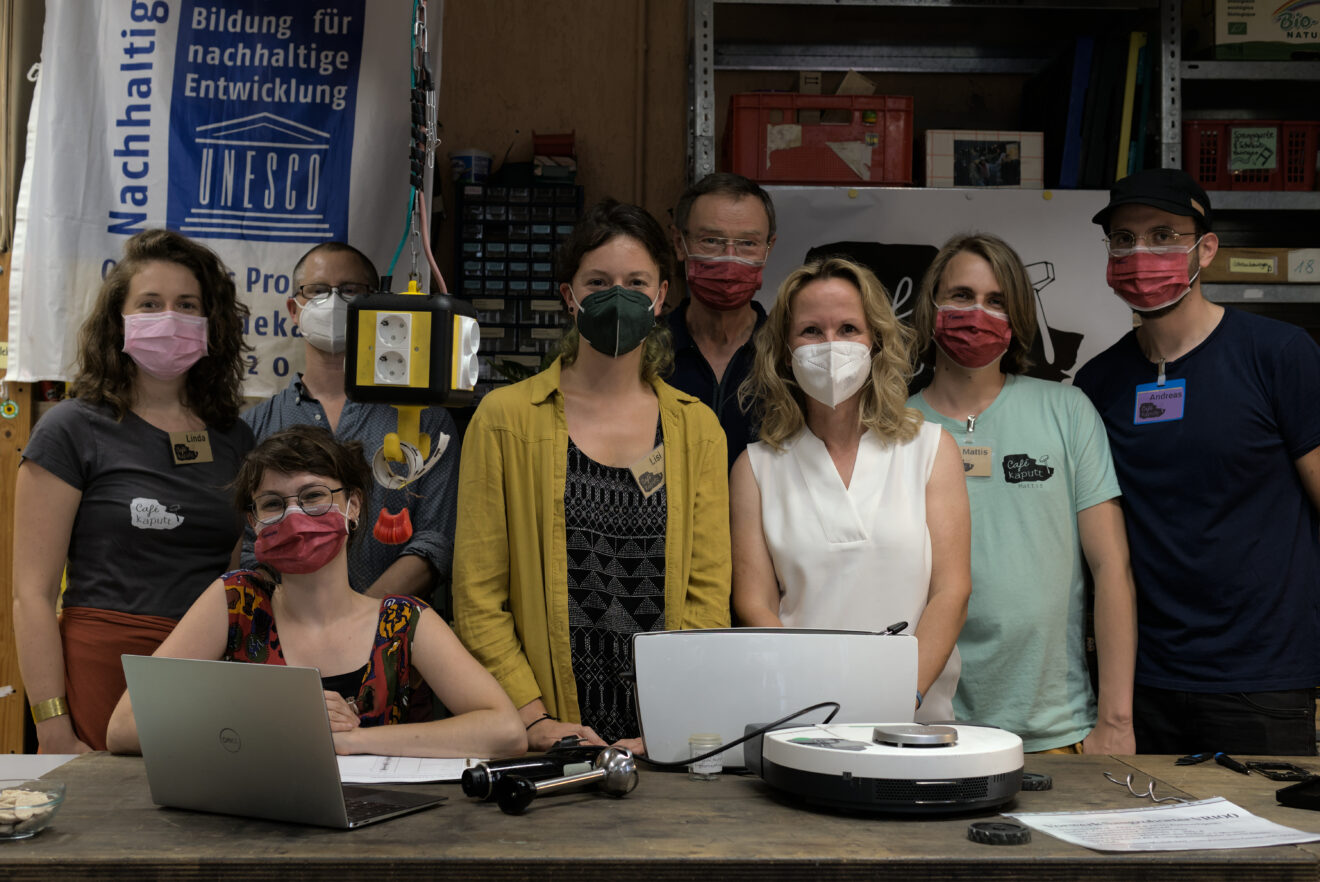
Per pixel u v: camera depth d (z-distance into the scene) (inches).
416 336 44.9
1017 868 44.9
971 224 130.3
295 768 48.4
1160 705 89.7
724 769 60.9
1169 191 89.0
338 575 68.8
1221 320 91.1
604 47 151.7
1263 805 54.2
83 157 113.3
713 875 44.4
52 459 83.9
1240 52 131.4
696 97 132.1
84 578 85.3
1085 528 90.0
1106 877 45.3
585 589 77.0
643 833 48.3
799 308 80.7
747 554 82.6
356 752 62.1
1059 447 89.4
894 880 44.8
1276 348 87.8
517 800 51.3
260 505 65.3
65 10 112.8
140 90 114.2
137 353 85.0
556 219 137.6
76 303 112.7
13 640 113.3
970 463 89.4
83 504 85.5
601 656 76.9
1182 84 137.9
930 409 93.7
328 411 98.7
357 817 49.6
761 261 102.0
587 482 77.8
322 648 68.3
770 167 130.5
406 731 63.2
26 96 116.3
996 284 89.0
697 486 79.5
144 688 50.9
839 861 44.6
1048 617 86.7
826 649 61.0
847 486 81.1
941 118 151.2
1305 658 87.0
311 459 65.5
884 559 78.5
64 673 84.1
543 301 137.1
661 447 79.7
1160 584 89.7
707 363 103.3
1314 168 131.5
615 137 151.6
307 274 102.2
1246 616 86.7
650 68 152.0
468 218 136.7
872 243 129.9
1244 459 87.3
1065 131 133.5
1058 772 62.0
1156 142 131.7
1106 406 95.0
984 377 92.5
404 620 69.4
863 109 130.7
